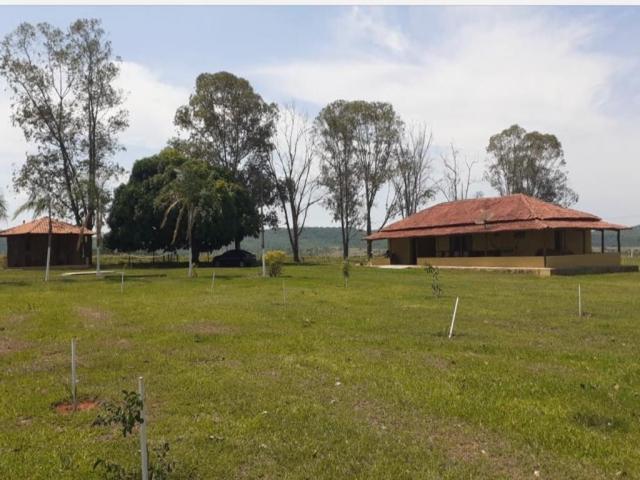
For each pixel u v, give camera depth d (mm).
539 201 41250
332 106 57625
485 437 5812
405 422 6262
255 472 5027
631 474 4945
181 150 53969
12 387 7871
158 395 7367
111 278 29688
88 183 34250
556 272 31547
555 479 4875
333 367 8664
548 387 7512
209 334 11750
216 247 50625
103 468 5012
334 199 59219
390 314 14641
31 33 42438
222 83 52875
